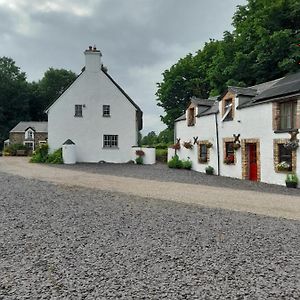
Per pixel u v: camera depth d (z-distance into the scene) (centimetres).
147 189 1229
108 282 388
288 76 1808
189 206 894
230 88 1823
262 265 453
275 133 1498
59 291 362
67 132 2725
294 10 2712
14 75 7081
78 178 1559
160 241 560
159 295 355
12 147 4366
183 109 4428
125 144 2803
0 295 351
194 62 4509
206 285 384
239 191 1228
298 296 359
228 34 3309
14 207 840
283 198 1067
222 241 566
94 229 634
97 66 2789
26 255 481
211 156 1980
